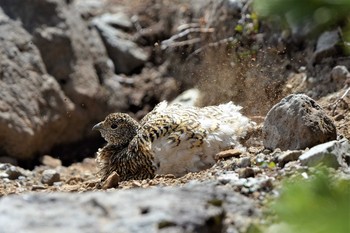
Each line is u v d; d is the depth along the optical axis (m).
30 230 5.13
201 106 14.40
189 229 5.33
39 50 15.29
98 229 5.18
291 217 4.15
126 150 10.04
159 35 17.17
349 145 8.36
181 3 17.25
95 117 15.78
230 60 14.56
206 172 8.80
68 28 15.81
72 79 15.55
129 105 16.22
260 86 13.73
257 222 6.11
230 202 6.31
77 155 15.42
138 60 16.80
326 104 11.95
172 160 9.38
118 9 17.70
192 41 15.80
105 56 16.59
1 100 14.20
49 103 14.99
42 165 14.55
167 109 10.41
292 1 4.34
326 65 13.29
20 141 14.27
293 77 13.64
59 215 5.40
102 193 5.92
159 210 5.45
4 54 14.72
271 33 14.40
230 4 15.10
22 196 5.80
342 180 6.95
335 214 4.01
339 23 13.37
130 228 5.20
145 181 8.94
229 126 9.76
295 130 8.97
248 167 8.25
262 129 9.61
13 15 15.34
